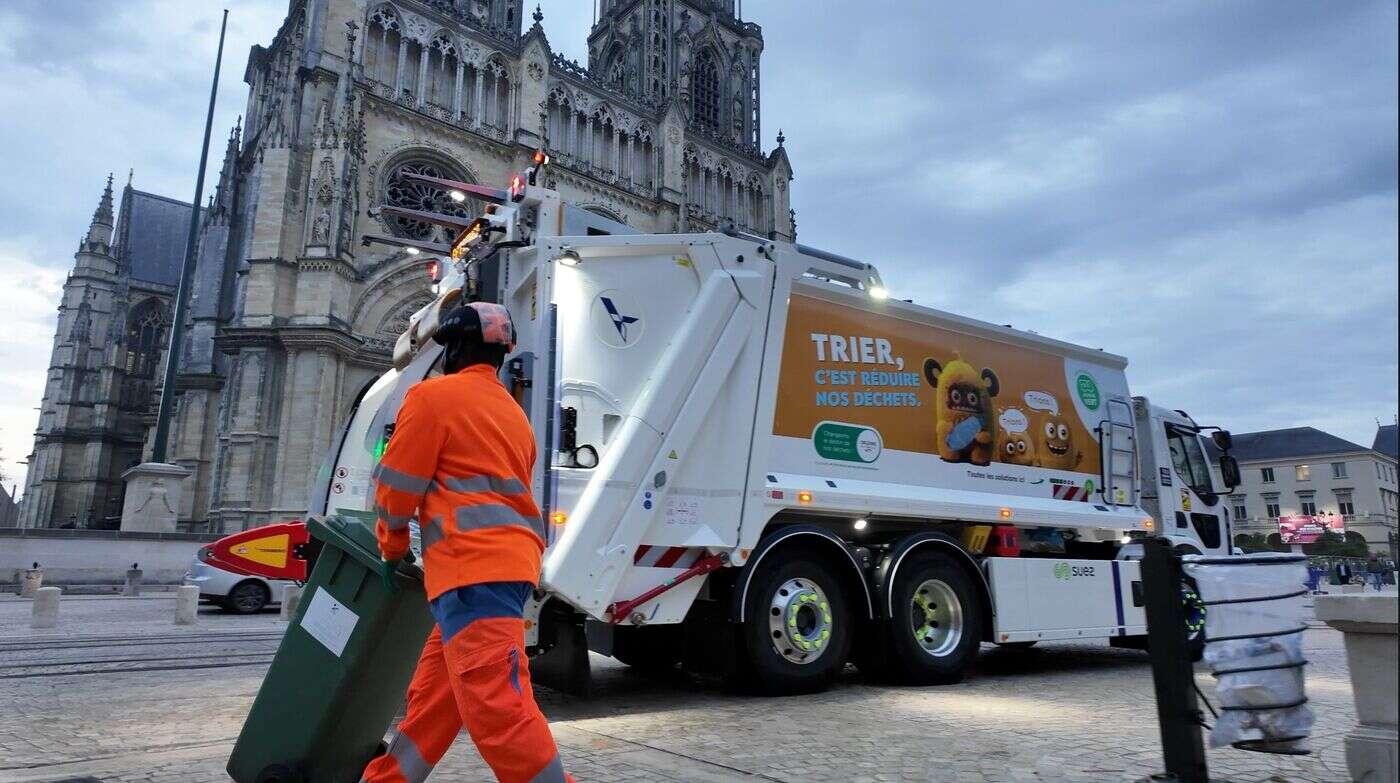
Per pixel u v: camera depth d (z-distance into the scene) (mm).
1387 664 3434
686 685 7898
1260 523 94562
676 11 59906
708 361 6969
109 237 78500
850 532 8312
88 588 26281
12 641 11805
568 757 4738
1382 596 3420
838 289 8023
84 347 72812
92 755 4914
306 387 35188
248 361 35594
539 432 6137
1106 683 8102
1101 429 10000
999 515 8617
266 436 34938
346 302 37281
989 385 9070
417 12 42219
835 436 7734
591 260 6770
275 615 18344
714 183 54812
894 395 8266
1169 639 4117
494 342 3293
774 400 7320
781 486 7203
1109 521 9648
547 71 45531
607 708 6566
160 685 7781
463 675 2783
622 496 6328
